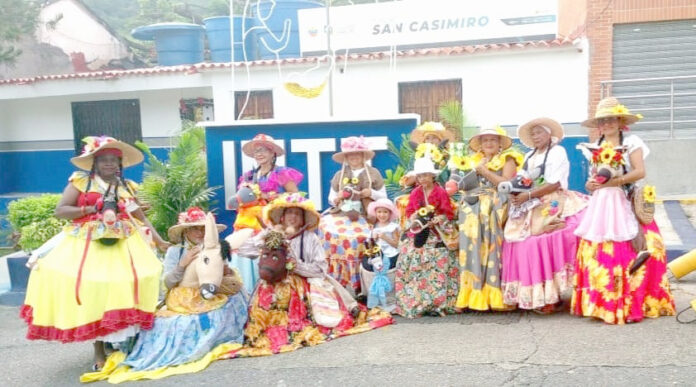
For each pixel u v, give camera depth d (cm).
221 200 860
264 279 564
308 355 538
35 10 1816
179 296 558
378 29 1583
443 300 617
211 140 861
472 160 618
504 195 602
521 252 588
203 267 543
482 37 1541
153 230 587
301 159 838
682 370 449
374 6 1584
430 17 1564
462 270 608
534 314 604
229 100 1531
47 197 927
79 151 1764
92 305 514
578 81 1359
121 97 1716
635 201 560
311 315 583
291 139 838
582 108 1361
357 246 673
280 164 840
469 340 543
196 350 537
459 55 1392
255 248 584
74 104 1748
